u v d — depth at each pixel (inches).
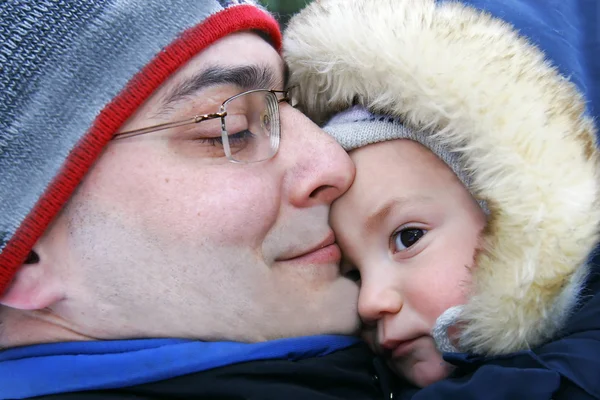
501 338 14.5
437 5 16.7
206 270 14.5
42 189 13.9
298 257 15.5
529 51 16.0
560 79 15.9
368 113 16.4
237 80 14.9
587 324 14.5
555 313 14.6
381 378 15.5
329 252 15.8
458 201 15.4
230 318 14.8
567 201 14.3
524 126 14.7
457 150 15.1
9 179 13.9
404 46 15.5
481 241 14.8
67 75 13.9
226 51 14.8
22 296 14.4
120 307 14.5
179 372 14.1
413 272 15.3
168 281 14.5
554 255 14.2
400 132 15.8
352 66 16.1
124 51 14.0
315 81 17.1
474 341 14.7
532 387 13.5
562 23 19.4
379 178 15.7
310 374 14.6
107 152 14.2
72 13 13.9
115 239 14.3
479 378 13.8
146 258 14.4
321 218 15.7
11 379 14.2
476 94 14.9
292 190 15.1
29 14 13.9
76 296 14.5
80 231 14.3
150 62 14.1
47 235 14.3
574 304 15.0
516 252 14.4
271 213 14.9
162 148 14.4
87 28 14.0
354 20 16.2
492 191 14.7
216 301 14.7
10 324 15.0
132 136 14.3
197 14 14.4
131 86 14.0
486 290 14.5
